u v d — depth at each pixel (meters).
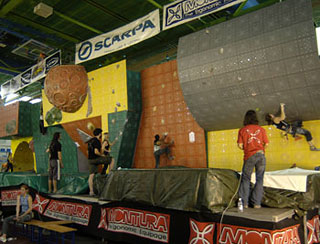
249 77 6.12
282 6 5.75
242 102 6.52
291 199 4.18
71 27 9.88
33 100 18.12
